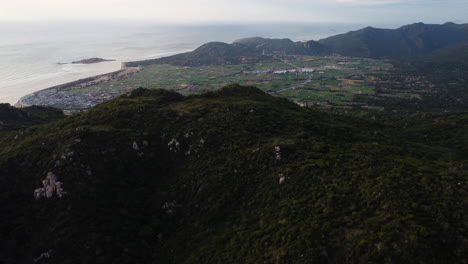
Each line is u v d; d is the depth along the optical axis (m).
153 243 66.50
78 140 79.44
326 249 46.84
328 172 65.12
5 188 70.94
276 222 56.84
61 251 60.12
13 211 66.94
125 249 62.59
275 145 77.31
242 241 56.84
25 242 62.72
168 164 83.75
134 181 77.44
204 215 68.81
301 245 48.41
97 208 67.62
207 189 72.12
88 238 61.84
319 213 54.44
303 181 64.69
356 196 55.38
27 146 82.19
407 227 45.00
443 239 43.28
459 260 41.50
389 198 51.12
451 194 49.00
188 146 86.50
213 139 85.31
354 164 66.00
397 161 65.50
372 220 48.56
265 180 69.88
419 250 42.03
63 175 71.12
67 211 65.81
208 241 62.19
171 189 76.19
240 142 82.94
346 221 50.25
